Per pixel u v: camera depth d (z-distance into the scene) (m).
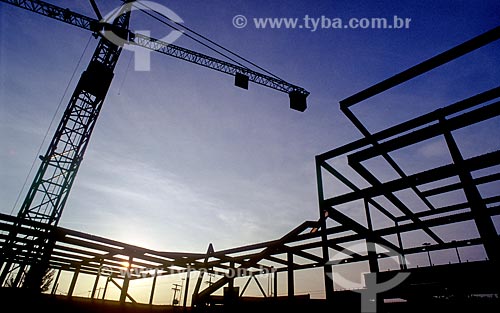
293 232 7.77
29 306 11.85
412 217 8.38
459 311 4.98
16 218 9.73
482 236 4.40
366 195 6.46
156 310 18.02
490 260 4.19
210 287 9.16
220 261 10.99
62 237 10.61
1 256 12.23
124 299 11.51
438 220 7.43
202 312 9.11
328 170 7.38
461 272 4.45
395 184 6.04
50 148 22.38
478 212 4.56
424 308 5.50
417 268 4.98
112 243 11.59
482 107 5.00
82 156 23.61
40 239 10.73
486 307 4.67
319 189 7.15
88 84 24.61
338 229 7.01
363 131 6.52
